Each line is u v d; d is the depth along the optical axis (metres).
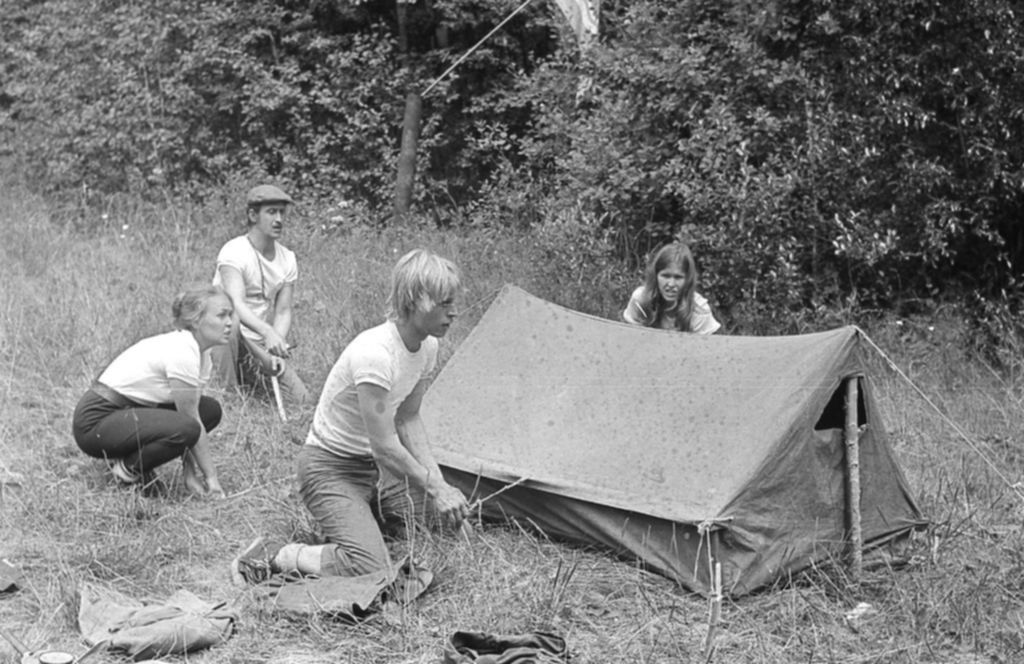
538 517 5.55
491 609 4.82
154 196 12.74
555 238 9.68
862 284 9.01
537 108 12.56
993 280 9.17
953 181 8.74
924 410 7.57
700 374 5.65
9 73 15.26
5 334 8.06
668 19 9.29
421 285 4.90
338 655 4.45
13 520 5.46
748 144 8.72
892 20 8.56
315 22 13.55
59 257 10.38
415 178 12.95
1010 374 8.36
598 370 5.90
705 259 8.73
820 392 5.27
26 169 13.69
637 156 9.15
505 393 5.97
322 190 12.67
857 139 8.59
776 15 8.71
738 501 5.04
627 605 4.96
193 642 4.44
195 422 5.86
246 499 5.88
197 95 13.30
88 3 14.04
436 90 12.92
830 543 5.29
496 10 12.95
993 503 6.05
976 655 4.66
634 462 5.43
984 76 8.64
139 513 5.64
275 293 7.72
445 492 5.10
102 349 7.89
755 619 4.89
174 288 9.32
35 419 6.86
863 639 4.75
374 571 4.94
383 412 4.99
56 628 4.59
